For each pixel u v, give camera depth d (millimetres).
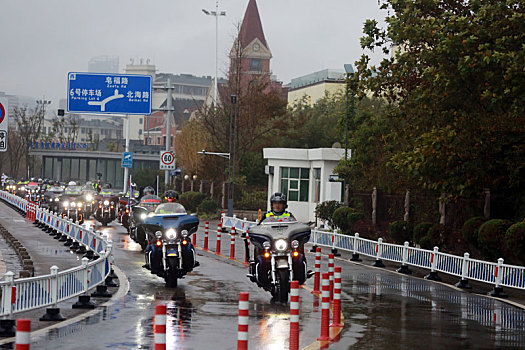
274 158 60375
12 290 13320
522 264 26047
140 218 29453
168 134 58375
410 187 35812
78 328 13641
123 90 48594
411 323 15258
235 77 78062
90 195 52219
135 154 124250
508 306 19016
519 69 24250
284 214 18312
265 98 79250
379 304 18141
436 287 22719
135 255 29109
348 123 44812
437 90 27172
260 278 17781
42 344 12008
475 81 26609
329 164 56500
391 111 31953
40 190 77938
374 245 30219
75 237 32375
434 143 26719
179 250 19891
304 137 81250
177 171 61000
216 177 76188
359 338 13211
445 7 30547
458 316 16562
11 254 29938
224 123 76188
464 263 23359
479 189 29078
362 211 41188
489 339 13641
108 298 18000
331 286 18766
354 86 31281
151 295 18594
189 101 172750
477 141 27000
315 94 116750
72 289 16000
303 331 13836
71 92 48219
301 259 17766
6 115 16359
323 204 46188
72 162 143375
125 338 12641
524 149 27219
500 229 26625
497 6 26188
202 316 15367
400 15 29094
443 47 25875
